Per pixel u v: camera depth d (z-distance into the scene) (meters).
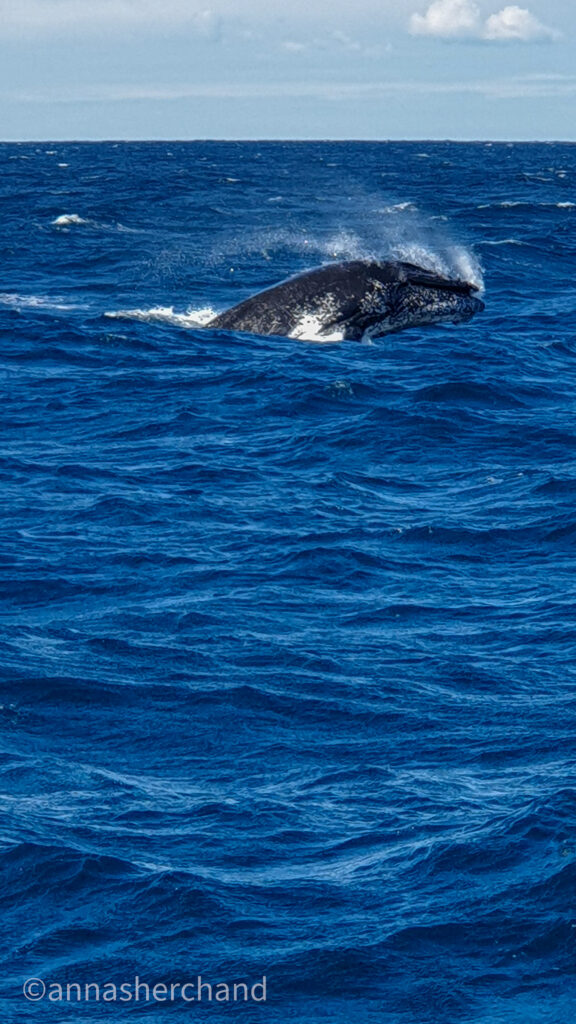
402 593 60.78
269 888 34.97
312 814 39.56
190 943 32.50
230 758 44.12
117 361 114.81
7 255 197.25
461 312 120.31
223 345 119.75
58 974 31.38
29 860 36.12
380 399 99.94
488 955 31.80
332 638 55.06
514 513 72.44
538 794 39.72
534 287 173.25
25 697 48.34
